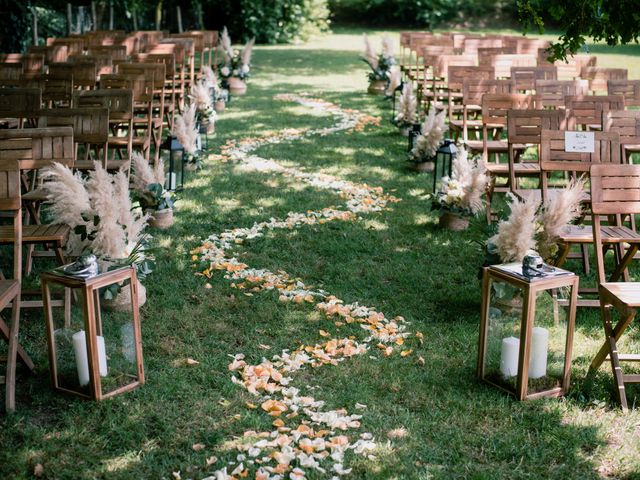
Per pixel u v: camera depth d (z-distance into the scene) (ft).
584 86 26.20
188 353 13.65
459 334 14.56
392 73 39.45
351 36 88.02
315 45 78.48
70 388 12.14
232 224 20.98
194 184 25.03
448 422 11.57
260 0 78.95
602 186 13.64
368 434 11.07
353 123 35.96
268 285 16.67
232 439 11.02
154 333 14.38
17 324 12.17
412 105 32.96
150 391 12.23
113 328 12.09
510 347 12.31
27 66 30.09
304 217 21.61
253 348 13.91
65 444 10.84
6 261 18.03
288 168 27.43
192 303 15.84
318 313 15.39
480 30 93.15
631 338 14.40
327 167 27.55
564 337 12.30
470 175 20.40
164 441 10.93
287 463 10.33
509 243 14.06
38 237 14.28
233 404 11.94
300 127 34.88
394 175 26.53
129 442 10.89
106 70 29.78
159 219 20.33
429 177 26.32
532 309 11.71
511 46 40.29
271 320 15.06
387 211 22.41
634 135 20.10
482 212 21.43
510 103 22.66
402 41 46.26
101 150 23.29
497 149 22.98
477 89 25.45
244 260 18.30
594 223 13.64
